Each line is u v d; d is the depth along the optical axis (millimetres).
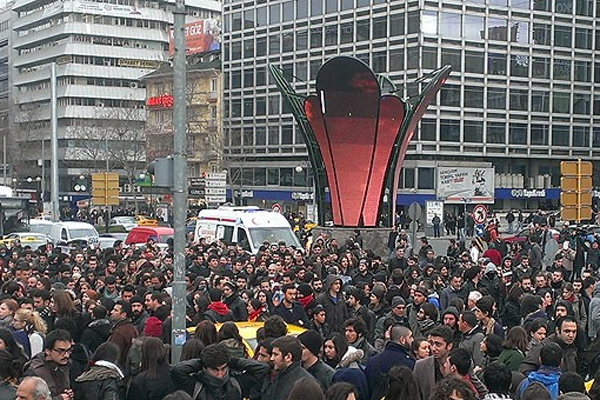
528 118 72312
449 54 67938
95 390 7555
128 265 16969
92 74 104438
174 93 10227
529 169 74188
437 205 52094
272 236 26266
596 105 76062
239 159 81062
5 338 8148
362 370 8273
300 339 7945
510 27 71000
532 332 9961
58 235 35375
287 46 77688
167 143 87188
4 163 89688
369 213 32031
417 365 8188
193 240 28328
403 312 11461
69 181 98562
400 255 19812
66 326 9672
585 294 14375
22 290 12727
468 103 69188
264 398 7652
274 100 78938
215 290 12031
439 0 67250
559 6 73500
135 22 109062
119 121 89562
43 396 5996
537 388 6820
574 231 31781
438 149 67938
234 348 8797
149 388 7559
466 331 10000
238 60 82625
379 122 31312
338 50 73062
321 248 22266
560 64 73938
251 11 81188
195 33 90938
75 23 105188
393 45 68500
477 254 26891
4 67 127438
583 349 10180
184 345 8406
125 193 85250
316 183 32750
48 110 105188
